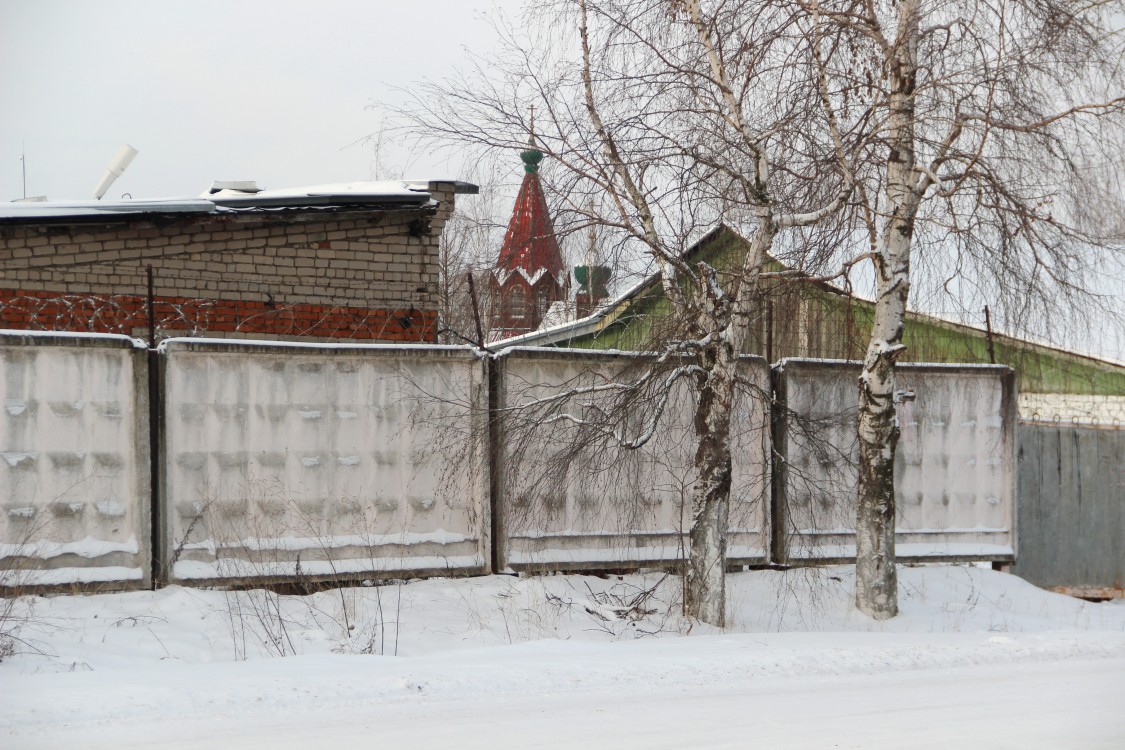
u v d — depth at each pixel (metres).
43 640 11.45
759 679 10.10
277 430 14.01
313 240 17.62
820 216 13.53
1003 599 17.30
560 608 14.05
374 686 9.16
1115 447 19.59
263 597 13.43
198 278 16.98
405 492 14.58
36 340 12.95
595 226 13.77
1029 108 13.68
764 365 16.67
